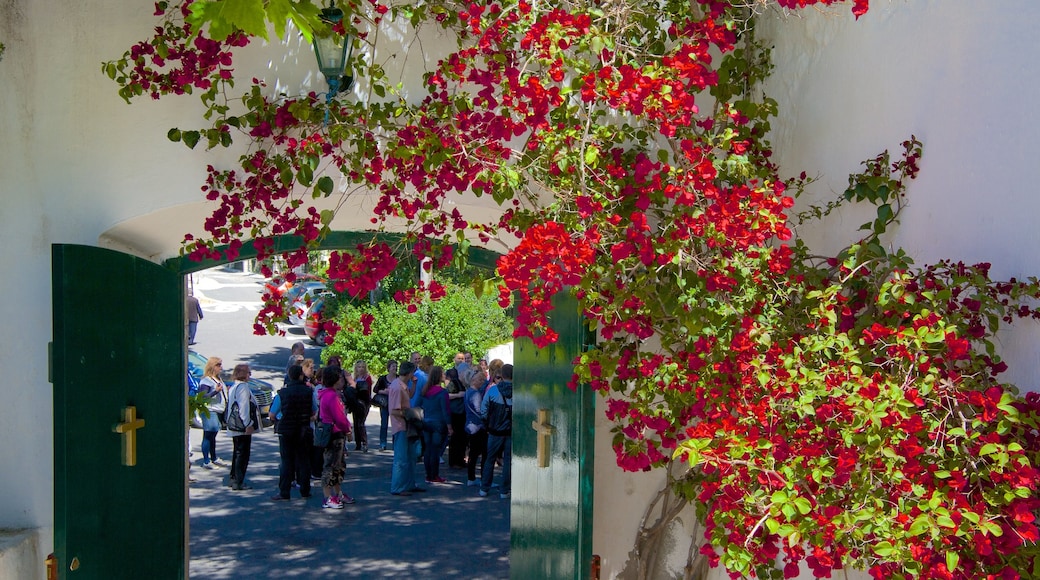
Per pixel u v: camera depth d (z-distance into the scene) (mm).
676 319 4340
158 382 5590
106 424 5133
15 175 5246
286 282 5152
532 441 6160
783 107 5199
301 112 5035
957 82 3801
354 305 18156
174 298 5723
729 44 4613
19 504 5316
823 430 3383
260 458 13312
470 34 5219
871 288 3959
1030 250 3383
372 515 10484
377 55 5355
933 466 3135
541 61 4242
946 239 3865
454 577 8578
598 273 4281
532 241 3990
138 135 5277
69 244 4855
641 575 5727
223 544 9453
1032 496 3094
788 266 4094
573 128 4598
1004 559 3049
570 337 5578
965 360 3445
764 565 4309
